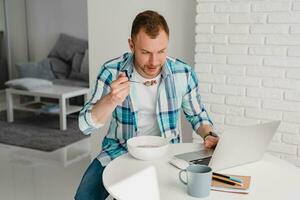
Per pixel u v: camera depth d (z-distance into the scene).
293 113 2.23
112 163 1.38
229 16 2.29
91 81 3.02
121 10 2.79
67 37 5.74
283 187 1.21
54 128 4.34
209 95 2.44
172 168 1.34
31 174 2.99
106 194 1.62
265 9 2.18
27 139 3.90
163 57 1.50
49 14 5.99
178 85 1.71
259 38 2.23
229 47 2.33
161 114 1.68
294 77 2.19
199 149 1.55
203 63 2.42
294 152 2.26
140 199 1.11
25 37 6.18
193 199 1.12
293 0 2.11
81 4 5.72
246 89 2.33
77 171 3.06
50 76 5.35
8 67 5.93
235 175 1.29
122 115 1.67
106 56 2.92
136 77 1.64
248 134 1.31
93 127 1.45
